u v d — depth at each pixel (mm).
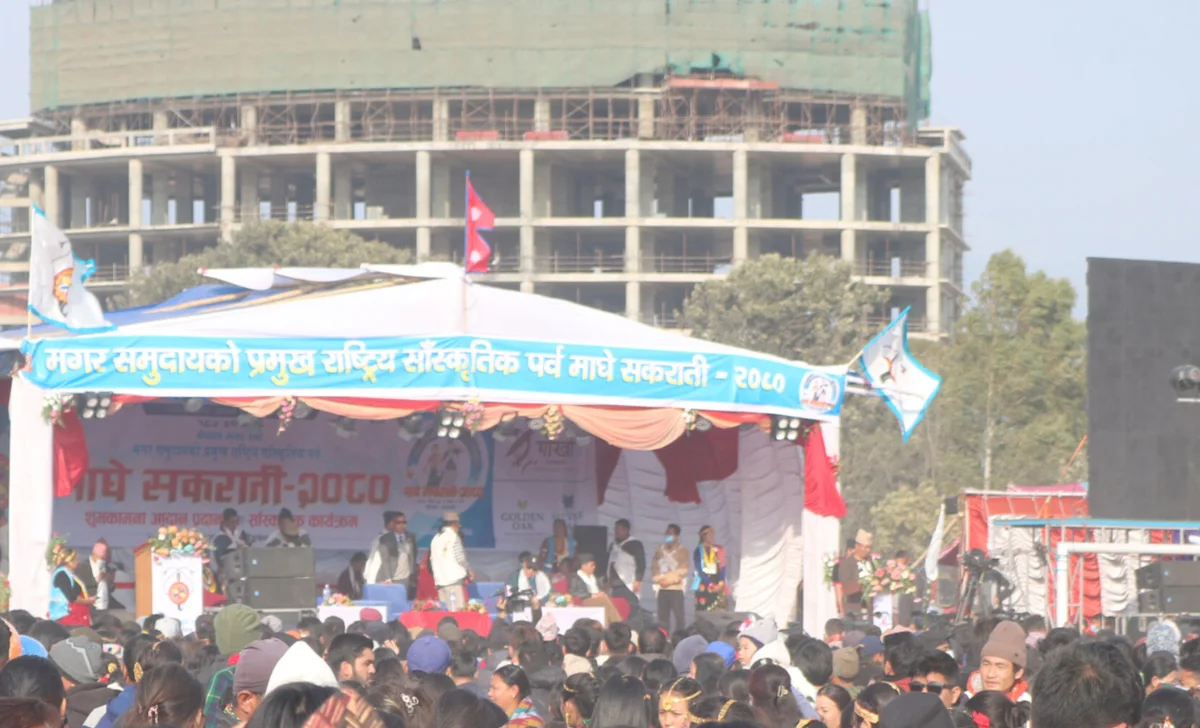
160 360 31016
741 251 178750
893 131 188875
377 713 5805
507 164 187000
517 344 32875
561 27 184375
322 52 186125
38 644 12258
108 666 14141
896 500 97500
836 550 35906
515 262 187250
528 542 42906
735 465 41062
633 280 176875
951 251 196125
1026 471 100438
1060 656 6051
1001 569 42188
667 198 190875
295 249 159250
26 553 29844
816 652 13289
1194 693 12719
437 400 32406
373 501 42312
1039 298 106312
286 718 6992
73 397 30359
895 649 11953
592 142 178375
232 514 37562
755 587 40531
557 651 16250
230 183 183750
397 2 185250
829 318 144250
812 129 188125
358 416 32125
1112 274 34875
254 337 31703
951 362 106688
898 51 186125
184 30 189500
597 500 43125
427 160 180125
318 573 41438
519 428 43031
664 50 183875
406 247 190625
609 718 10430
